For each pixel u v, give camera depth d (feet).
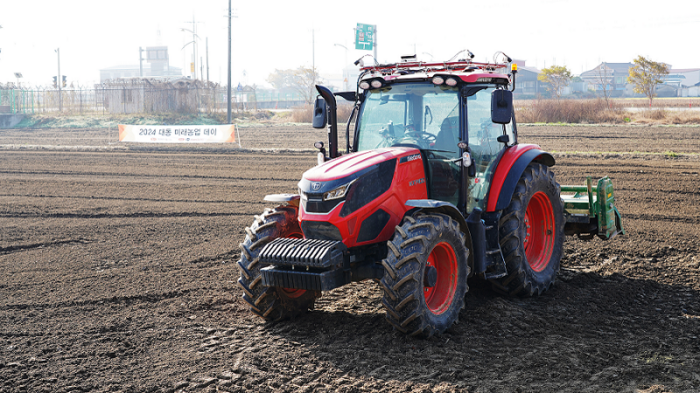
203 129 80.07
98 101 140.36
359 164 16.87
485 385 13.97
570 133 85.10
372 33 181.98
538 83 338.34
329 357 15.76
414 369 14.94
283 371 14.97
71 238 30.27
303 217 16.94
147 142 84.74
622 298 20.48
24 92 141.69
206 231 31.73
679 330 17.47
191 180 50.37
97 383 14.35
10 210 37.76
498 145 20.66
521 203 20.15
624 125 98.32
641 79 169.89
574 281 22.66
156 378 14.64
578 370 14.74
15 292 21.67
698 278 22.40
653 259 24.98
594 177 46.34
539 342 16.65
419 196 18.29
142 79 136.05
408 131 19.08
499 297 20.48
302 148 73.77
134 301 20.77
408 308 16.05
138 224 33.58
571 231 24.09
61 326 18.31
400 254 15.88
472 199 19.03
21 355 16.06
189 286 22.38
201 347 16.65
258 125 119.03
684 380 14.10
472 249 18.28
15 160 65.62
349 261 16.96
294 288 17.48
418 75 18.60
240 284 18.19
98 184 48.52
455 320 17.52
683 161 55.26
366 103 19.98
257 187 46.44
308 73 207.00
